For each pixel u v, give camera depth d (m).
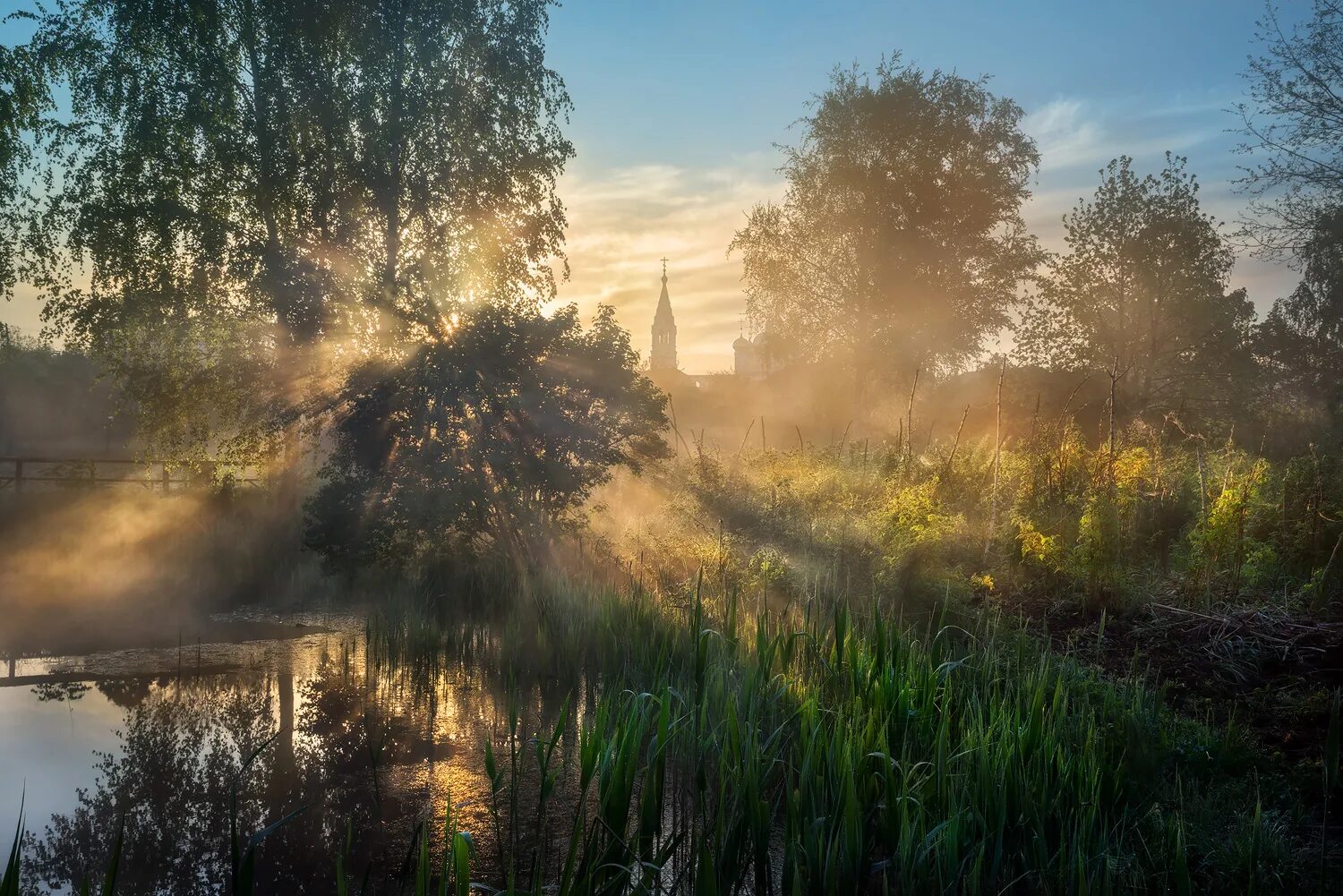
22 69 19.22
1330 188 22.95
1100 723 5.69
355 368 13.26
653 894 4.25
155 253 18.78
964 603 8.42
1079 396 30.41
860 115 38.97
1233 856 4.29
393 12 19.66
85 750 6.47
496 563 12.83
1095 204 34.91
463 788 5.71
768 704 5.93
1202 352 32.72
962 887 4.11
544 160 22.02
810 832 4.26
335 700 7.68
